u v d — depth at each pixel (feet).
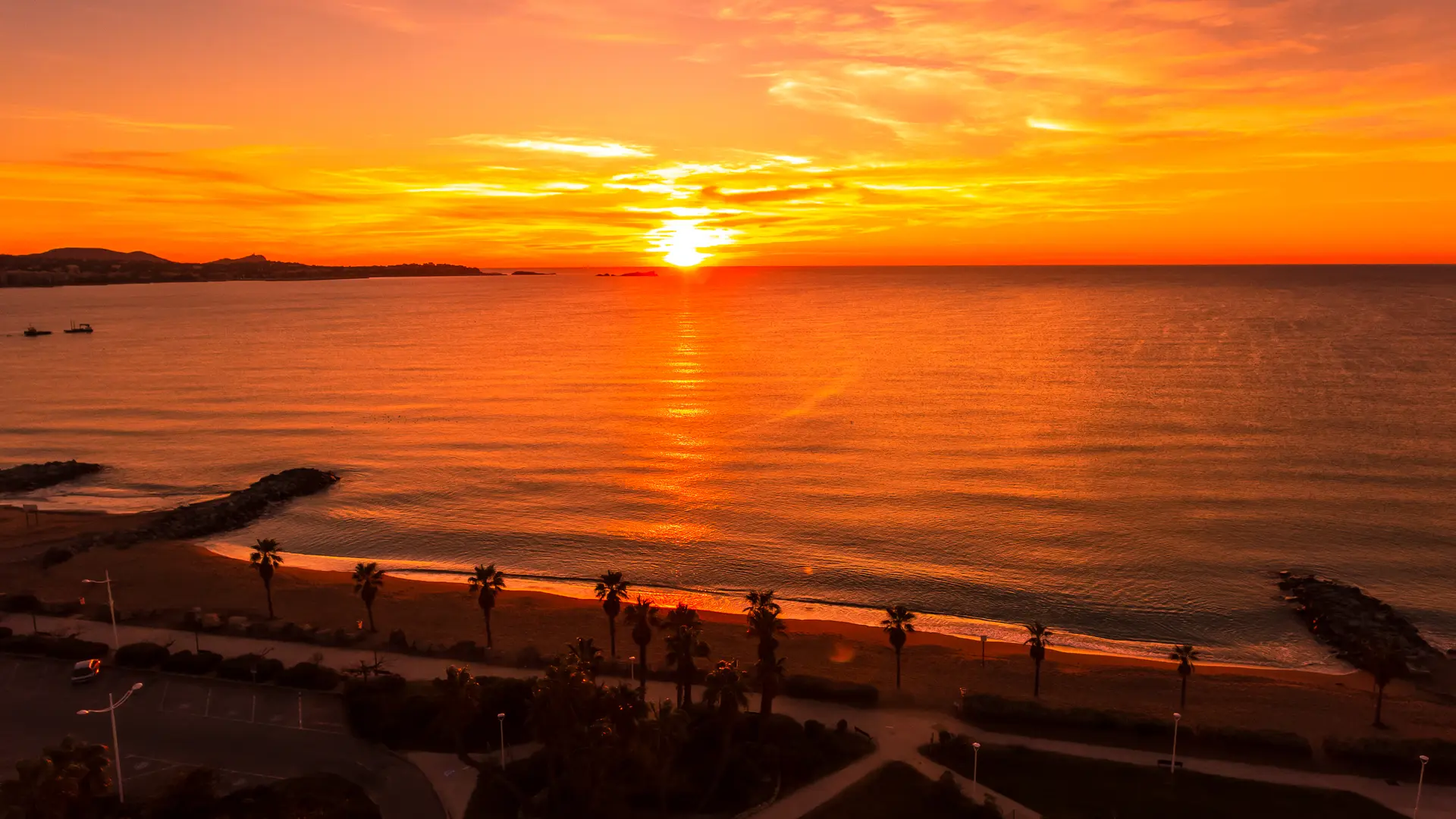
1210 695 213.46
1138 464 431.02
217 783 166.20
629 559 323.98
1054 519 354.74
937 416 552.00
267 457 472.03
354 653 228.02
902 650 242.58
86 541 324.19
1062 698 211.61
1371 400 568.82
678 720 151.02
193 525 351.46
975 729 191.42
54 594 275.18
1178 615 273.33
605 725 154.81
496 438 507.71
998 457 449.48
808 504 379.96
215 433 528.63
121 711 193.98
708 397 631.15
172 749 178.91
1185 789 167.84
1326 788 168.45
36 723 188.03
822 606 282.77
